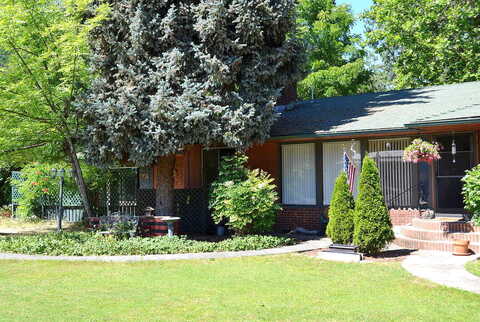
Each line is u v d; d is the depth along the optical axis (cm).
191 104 1205
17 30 1266
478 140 1232
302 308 647
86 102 1267
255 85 1288
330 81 3203
